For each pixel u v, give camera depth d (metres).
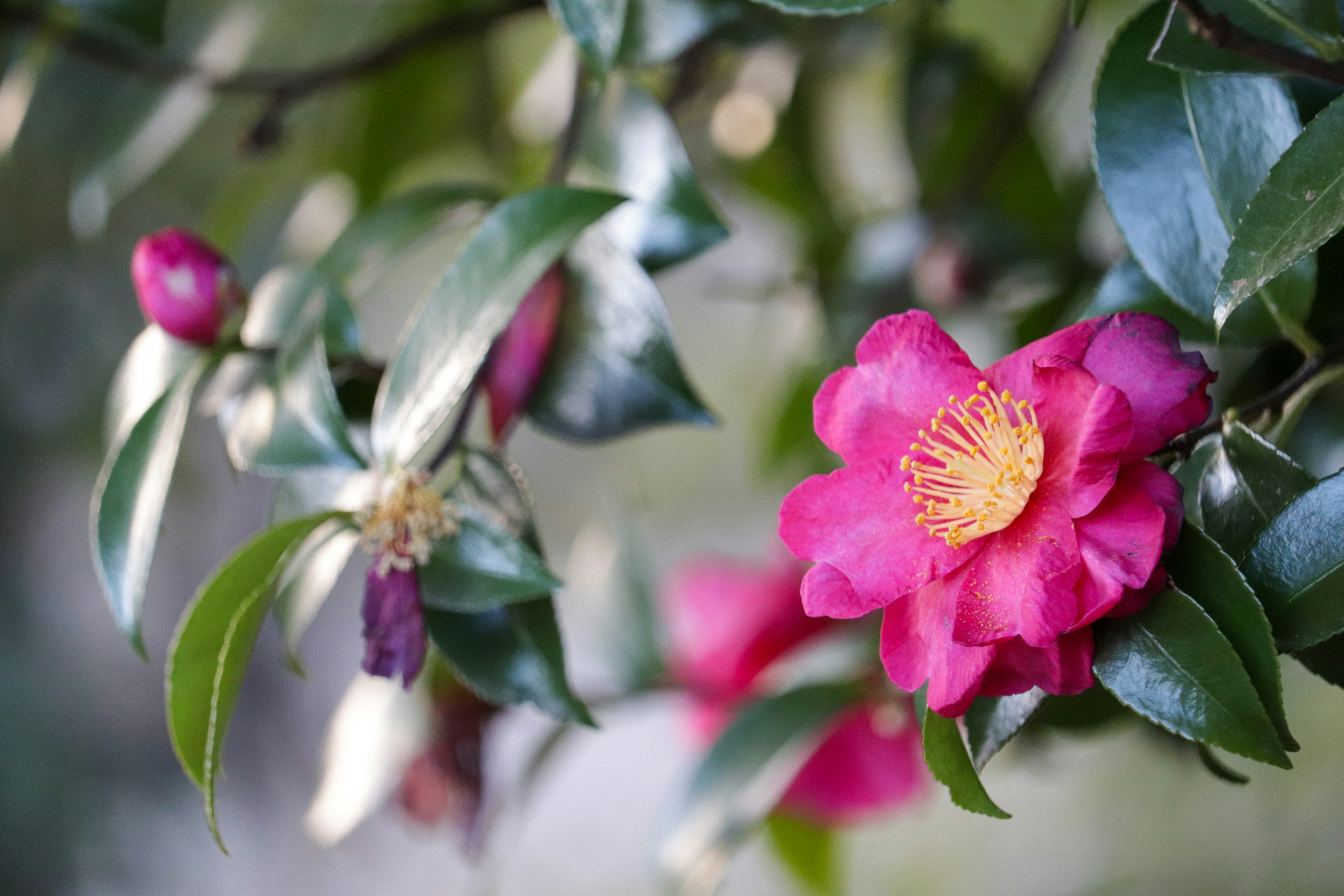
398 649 0.80
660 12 0.87
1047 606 0.75
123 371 0.86
